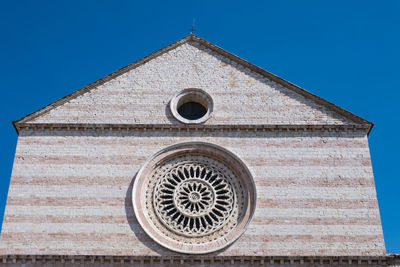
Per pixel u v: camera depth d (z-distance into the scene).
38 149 27.86
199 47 31.78
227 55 31.33
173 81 30.39
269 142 28.27
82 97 29.64
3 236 25.42
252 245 25.44
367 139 28.36
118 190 26.83
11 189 26.64
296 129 28.59
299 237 25.64
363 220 26.02
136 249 25.31
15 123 28.41
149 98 29.77
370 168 27.45
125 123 28.67
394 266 24.62
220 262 24.80
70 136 28.30
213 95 29.83
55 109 29.20
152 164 27.62
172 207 26.98
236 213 26.75
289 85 29.95
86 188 26.83
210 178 27.75
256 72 30.67
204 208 26.94
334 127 28.58
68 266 24.56
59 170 27.30
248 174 27.34
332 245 25.42
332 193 26.77
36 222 25.84
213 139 28.36
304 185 27.02
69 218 25.98
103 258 24.62
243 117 29.12
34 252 25.08
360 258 24.67
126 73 30.58
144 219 26.09
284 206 26.42
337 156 27.83
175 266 24.62
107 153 27.84
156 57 31.31
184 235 26.05
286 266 24.70
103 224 25.88
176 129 28.67
